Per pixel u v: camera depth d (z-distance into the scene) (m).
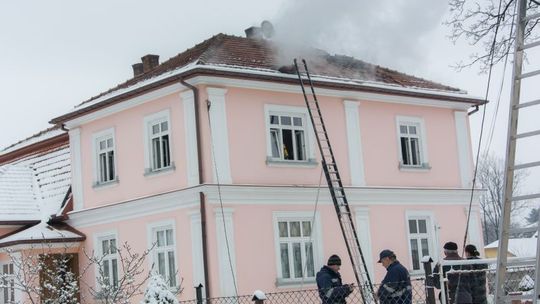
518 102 6.36
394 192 21.53
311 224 19.83
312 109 20.45
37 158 26.95
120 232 21.06
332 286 13.91
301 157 20.20
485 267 12.46
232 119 18.95
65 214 22.81
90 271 21.73
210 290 17.97
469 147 23.92
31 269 12.55
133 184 20.69
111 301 10.71
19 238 21.55
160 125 20.03
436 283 10.99
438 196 22.69
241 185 18.62
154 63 25.05
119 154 21.23
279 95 19.95
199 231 18.34
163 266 19.55
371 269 20.59
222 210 18.36
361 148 21.22
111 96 20.67
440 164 23.03
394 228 21.41
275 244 19.03
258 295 10.09
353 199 20.70
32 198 24.55
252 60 20.12
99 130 22.06
